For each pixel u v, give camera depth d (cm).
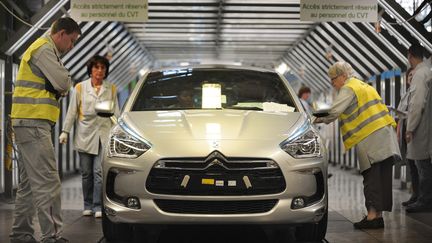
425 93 710
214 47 1523
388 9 830
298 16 1146
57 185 508
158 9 1098
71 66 1203
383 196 617
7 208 760
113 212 499
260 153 486
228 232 603
